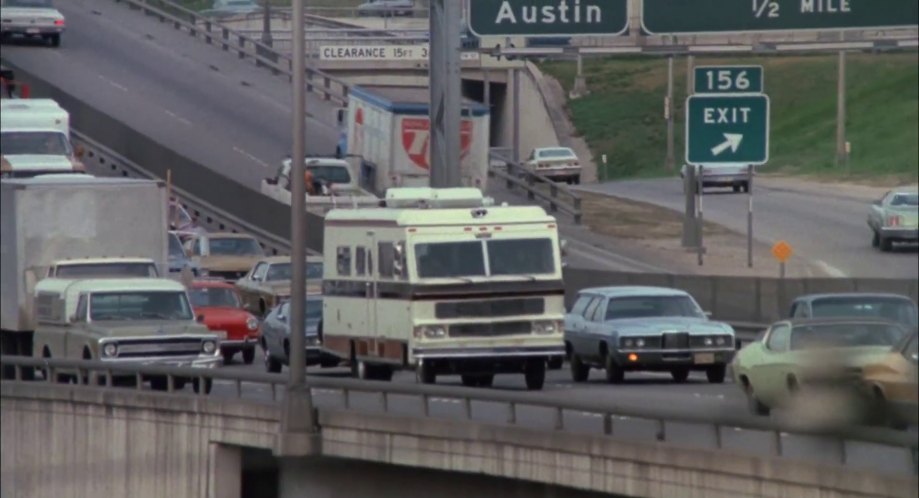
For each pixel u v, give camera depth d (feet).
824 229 621.31
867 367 186.29
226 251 512.63
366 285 300.81
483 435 204.44
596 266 543.39
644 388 297.33
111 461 273.33
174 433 259.39
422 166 546.26
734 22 370.12
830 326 227.81
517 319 288.10
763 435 182.29
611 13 373.20
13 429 297.74
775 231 618.85
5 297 351.25
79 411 281.13
